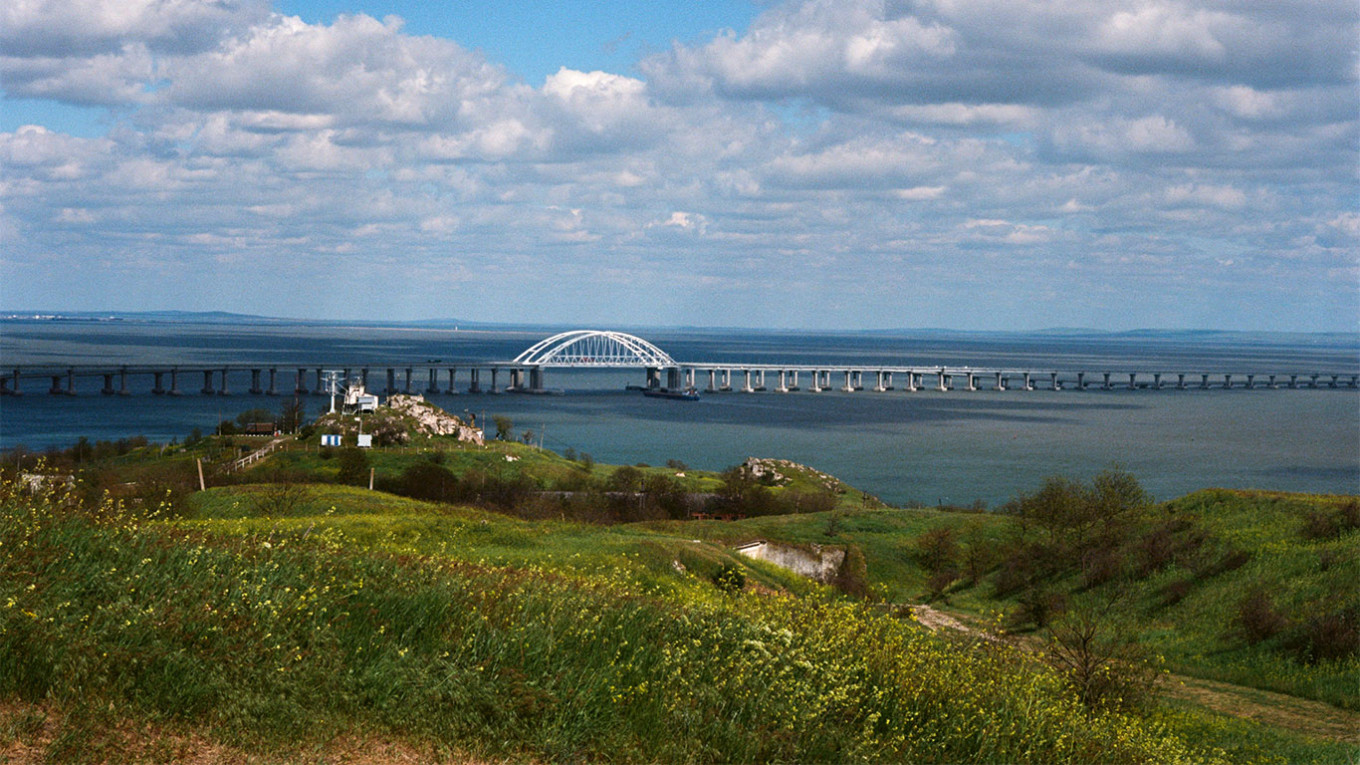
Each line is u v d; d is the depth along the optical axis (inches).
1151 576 2075.5
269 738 414.9
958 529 2699.3
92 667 416.8
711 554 1510.8
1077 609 1488.7
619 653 543.8
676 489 3683.6
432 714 459.2
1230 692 1425.9
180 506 1480.1
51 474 637.9
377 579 576.7
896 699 591.2
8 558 475.2
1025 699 650.2
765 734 507.2
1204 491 2498.8
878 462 6707.7
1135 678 1017.5
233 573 535.5
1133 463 6889.8
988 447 7672.2
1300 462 7076.8
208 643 459.8
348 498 2129.7
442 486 3513.8
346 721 445.7
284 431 5132.9
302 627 496.1
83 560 504.4
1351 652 1529.3
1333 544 1974.7
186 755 392.2
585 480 4001.0
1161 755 701.9
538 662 515.5
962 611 2007.9
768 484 4210.1
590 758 463.8
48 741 378.0
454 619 542.6
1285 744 1066.1
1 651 405.4
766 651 563.8
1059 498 2400.3
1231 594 1876.2
